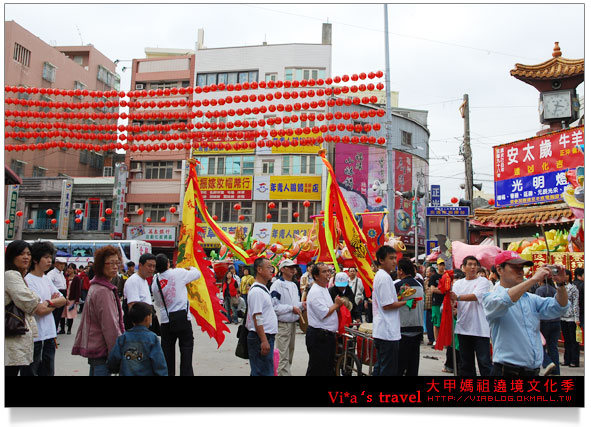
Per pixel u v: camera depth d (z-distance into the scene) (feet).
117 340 15.31
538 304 15.48
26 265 17.44
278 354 22.49
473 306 20.92
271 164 107.65
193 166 28.30
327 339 20.51
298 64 109.81
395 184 106.32
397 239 46.80
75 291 42.39
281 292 23.45
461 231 55.88
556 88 44.65
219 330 25.43
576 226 34.04
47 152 117.19
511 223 44.65
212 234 107.45
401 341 20.04
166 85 115.65
